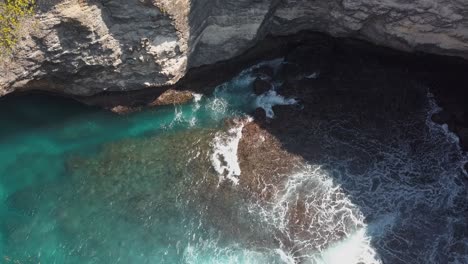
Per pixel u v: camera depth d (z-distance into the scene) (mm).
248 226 27203
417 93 31844
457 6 27922
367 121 30812
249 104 31500
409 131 30641
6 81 26906
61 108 30406
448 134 30688
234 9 28547
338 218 27578
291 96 31641
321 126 30547
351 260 26234
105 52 27250
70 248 26109
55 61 27141
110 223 26969
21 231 26547
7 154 28984
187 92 31359
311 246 26641
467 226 27422
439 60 31875
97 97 30219
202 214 27484
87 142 29703
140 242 26469
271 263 26047
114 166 28906
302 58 32781
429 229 27328
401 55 32219
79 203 27562
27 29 25391
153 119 30766
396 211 27906
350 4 29250
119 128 30328
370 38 31703
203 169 28984
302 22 31344
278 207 27797
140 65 28453
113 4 25547
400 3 28641
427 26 29484
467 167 29469
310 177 28844
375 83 32000
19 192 27828
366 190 28578
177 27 27062
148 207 27562
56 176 28422
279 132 30281
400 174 29203
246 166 29062
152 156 29406
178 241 26609
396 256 26391
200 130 30516
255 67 32719
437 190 28734
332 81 32062
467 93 31797
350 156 29625
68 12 24984
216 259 26188
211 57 30922
